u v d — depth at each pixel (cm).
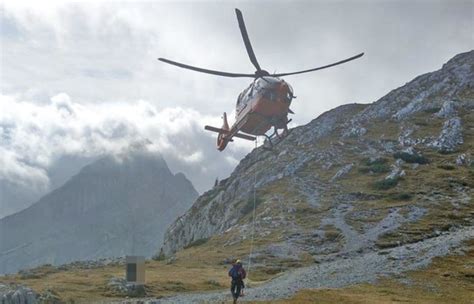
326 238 8531
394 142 14275
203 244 9906
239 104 7706
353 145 14638
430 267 5328
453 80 17375
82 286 4938
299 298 3759
